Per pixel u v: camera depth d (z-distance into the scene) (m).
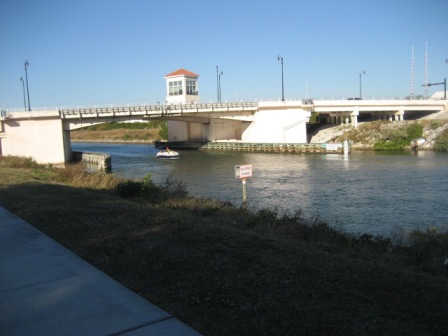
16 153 58.22
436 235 15.23
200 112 73.81
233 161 58.47
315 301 6.38
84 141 146.50
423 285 7.14
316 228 14.69
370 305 6.27
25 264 8.77
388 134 71.50
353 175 40.50
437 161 50.06
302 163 52.88
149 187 20.50
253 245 9.48
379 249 12.32
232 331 5.62
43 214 13.48
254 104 78.56
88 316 6.20
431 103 85.00
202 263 8.14
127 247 9.47
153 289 7.15
